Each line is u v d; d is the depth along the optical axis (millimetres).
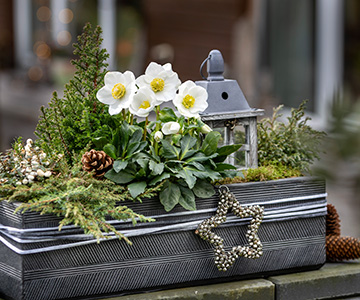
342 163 1251
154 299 1691
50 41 10461
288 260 1820
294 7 6488
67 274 1649
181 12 8109
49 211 1599
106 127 1732
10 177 1708
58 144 1747
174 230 1711
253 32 7031
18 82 10117
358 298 1854
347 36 5836
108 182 1660
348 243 1886
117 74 1696
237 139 1837
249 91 6922
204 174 1693
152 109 1688
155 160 1702
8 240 1653
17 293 1645
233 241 1766
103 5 9664
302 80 6418
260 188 1778
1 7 11281
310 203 1821
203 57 7895
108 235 1660
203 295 1723
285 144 1916
